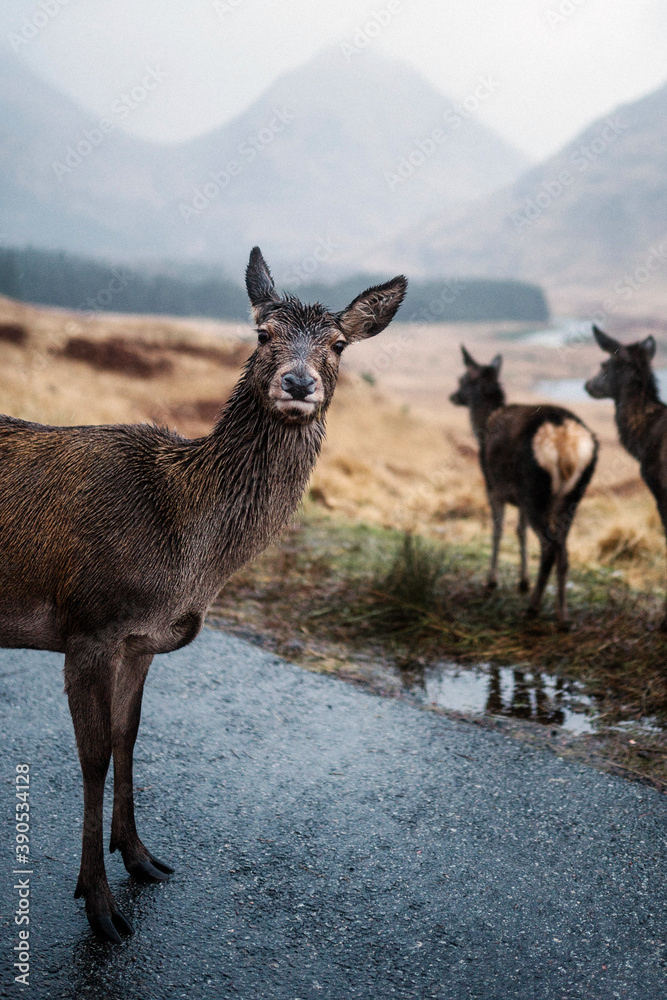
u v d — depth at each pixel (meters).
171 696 4.62
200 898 3.00
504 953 2.77
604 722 4.64
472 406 7.62
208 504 2.94
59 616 2.87
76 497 2.85
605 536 8.52
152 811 3.52
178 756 3.98
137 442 3.02
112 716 3.03
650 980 2.66
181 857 3.23
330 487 11.44
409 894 3.07
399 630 5.98
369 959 2.72
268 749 4.12
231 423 2.99
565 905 3.04
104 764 2.80
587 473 6.07
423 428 27.39
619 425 6.75
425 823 3.54
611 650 5.68
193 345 28.80
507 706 4.83
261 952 2.74
